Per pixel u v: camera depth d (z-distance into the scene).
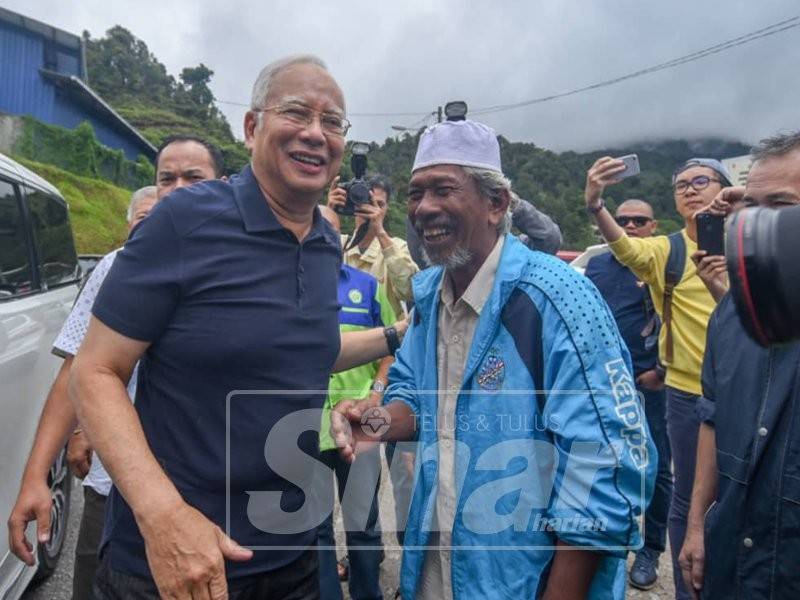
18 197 2.92
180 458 1.40
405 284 2.84
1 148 17.97
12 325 2.43
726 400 1.56
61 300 3.21
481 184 1.47
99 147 20.83
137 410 1.45
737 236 0.66
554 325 1.37
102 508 1.93
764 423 1.42
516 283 1.44
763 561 1.41
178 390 1.40
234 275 1.38
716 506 1.56
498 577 1.39
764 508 1.41
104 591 1.46
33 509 1.72
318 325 1.51
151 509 1.18
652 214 4.12
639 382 3.11
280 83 1.45
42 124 18.89
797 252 0.62
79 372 1.31
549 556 1.38
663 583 3.03
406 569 1.59
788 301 0.63
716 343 1.69
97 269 1.93
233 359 1.38
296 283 1.47
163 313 1.35
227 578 1.44
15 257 2.74
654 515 2.99
